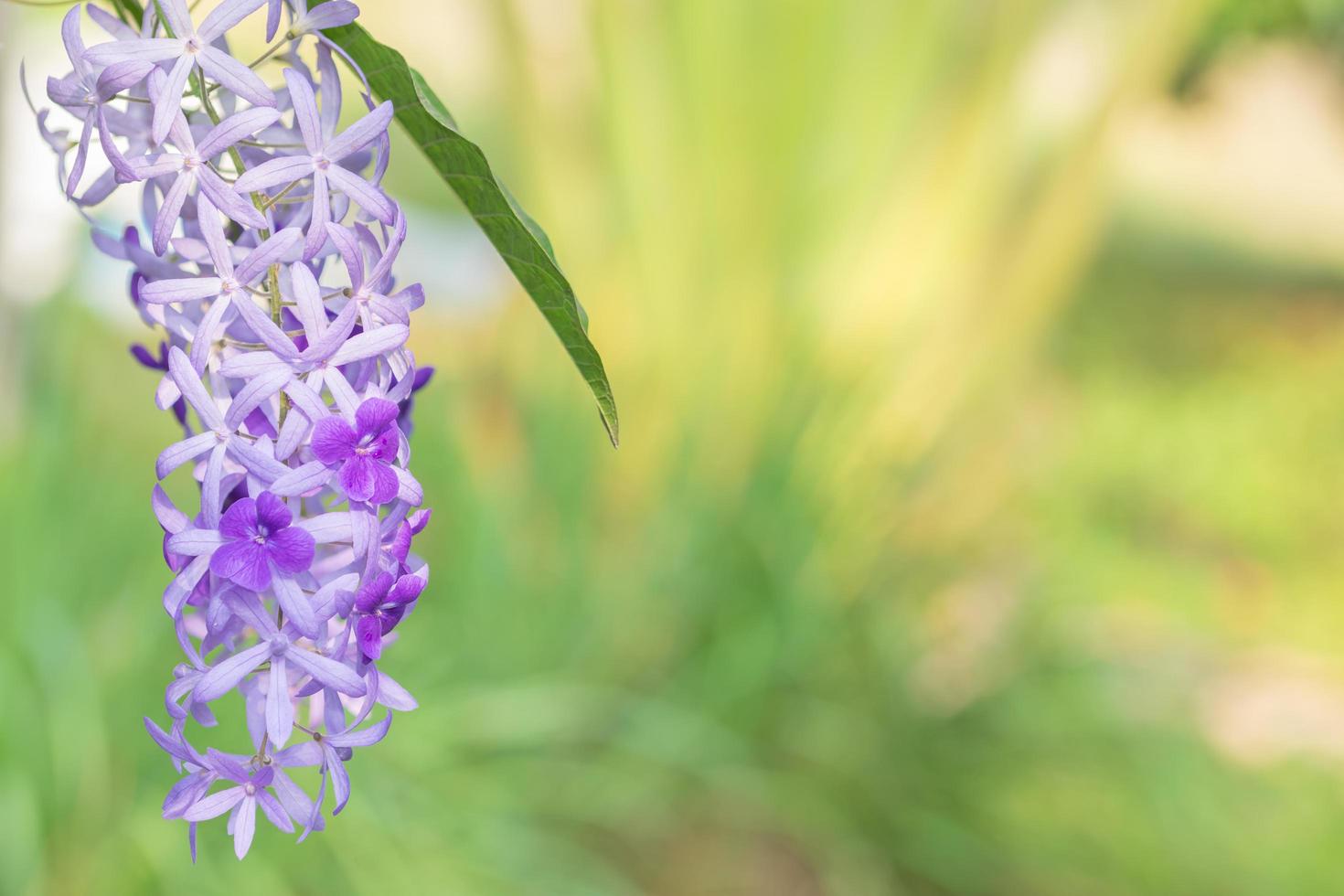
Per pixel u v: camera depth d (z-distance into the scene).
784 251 3.49
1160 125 8.94
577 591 3.36
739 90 3.40
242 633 0.79
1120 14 3.47
